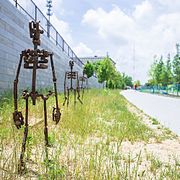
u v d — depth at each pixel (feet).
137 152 19.54
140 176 13.66
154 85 248.52
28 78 51.39
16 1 47.03
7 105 28.30
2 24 38.52
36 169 13.74
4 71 39.47
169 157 18.34
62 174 12.57
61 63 87.76
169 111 55.88
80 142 19.56
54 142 18.38
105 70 222.28
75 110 35.76
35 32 15.26
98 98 69.87
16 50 44.86
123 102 75.51
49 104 37.88
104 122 31.30
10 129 19.93
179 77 162.61
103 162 14.39
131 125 30.35
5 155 15.31
